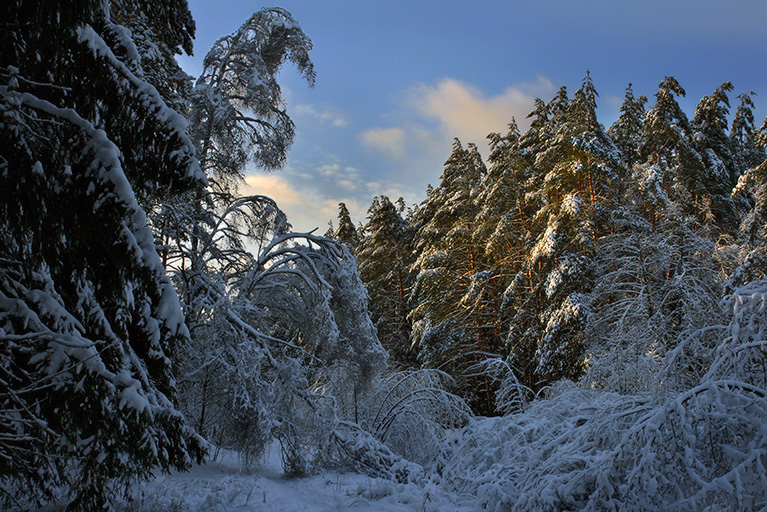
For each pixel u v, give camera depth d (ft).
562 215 61.77
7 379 15.17
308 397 37.45
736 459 16.67
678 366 21.65
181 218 36.63
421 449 37.17
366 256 105.50
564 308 57.93
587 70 68.18
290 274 42.68
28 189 14.56
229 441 34.58
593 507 18.57
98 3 15.78
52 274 17.44
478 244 77.87
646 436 18.13
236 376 33.19
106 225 15.53
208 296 36.24
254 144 49.65
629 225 58.39
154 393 18.78
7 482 17.97
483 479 26.76
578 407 30.58
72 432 16.37
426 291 80.07
